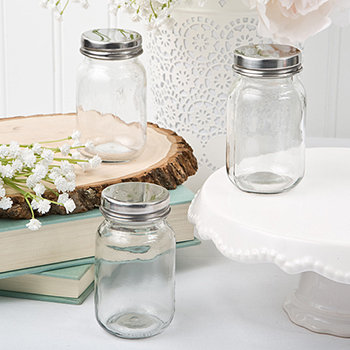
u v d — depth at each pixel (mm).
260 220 922
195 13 1239
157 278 972
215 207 961
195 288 1104
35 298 1066
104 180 1085
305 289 1036
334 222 918
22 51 1701
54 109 1743
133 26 1628
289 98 980
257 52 959
